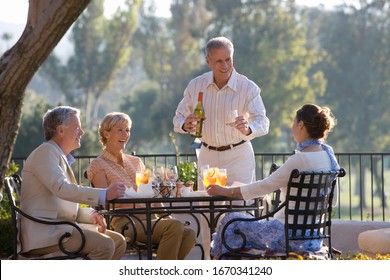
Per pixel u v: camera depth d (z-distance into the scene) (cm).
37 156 689
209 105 848
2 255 938
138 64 5684
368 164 5203
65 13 766
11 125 815
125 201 688
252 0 4934
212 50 830
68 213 700
